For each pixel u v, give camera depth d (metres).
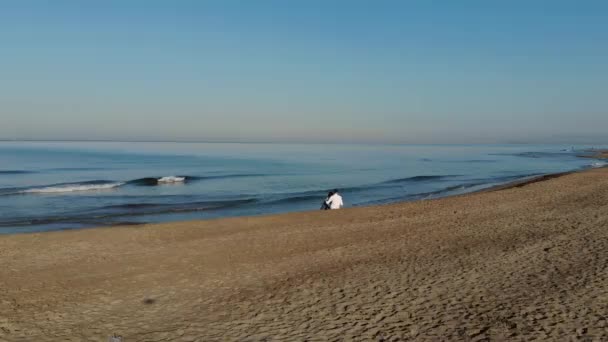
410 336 6.20
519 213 17.11
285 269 10.48
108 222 21.06
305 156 106.31
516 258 10.19
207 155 106.88
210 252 12.40
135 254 12.16
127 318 7.53
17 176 45.75
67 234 14.62
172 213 23.97
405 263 10.39
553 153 135.88
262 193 33.34
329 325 6.80
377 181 43.28
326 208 21.31
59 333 6.88
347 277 9.41
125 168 59.16
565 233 12.66
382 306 7.51
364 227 15.70
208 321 7.27
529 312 6.75
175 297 8.64
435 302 7.54
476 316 6.77
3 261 11.33
